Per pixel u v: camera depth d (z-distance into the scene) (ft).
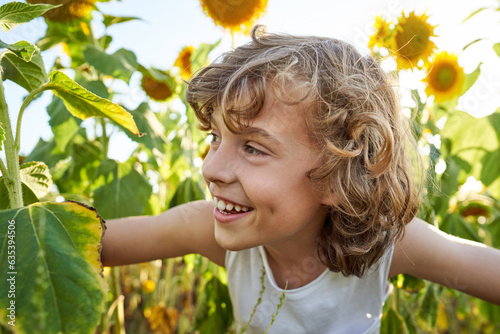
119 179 3.62
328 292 3.03
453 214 3.98
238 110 2.14
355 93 2.45
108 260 2.87
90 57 3.46
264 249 3.08
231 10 3.32
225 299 4.10
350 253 2.69
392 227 2.76
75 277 1.51
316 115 2.27
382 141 2.54
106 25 3.95
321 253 2.83
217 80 2.40
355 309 3.16
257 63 2.21
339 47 2.60
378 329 3.27
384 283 3.07
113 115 2.09
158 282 6.15
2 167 1.87
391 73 3.25
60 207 1.73
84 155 4.10
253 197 2.19
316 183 2.33
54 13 3.29
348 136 2.44
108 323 3.82
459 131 4.02
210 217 3.04
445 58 3.41
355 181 2.51
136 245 2.90
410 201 2.85
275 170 2.20
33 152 4.15
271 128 2.16
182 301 6.25
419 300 4.27
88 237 1.69
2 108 1.89
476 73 3.56
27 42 1.96
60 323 1.42
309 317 3.08
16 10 1.88
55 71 1.87
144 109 3.76
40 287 1.46
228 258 3.16
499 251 2.91
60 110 3.34
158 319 5.16
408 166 2.95
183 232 3.00
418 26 3.29
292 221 2.31
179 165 4.87
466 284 2.88
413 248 2.92
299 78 2.27
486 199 4.87
